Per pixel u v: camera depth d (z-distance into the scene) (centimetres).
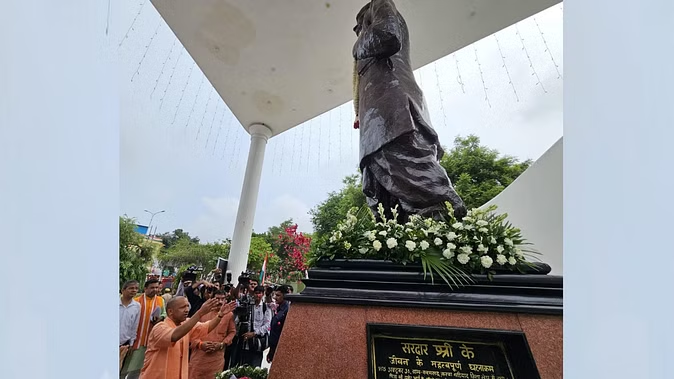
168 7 563
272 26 645
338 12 618
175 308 349
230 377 318
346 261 269
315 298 242
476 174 1452
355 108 406
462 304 228
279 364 217
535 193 544
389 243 260
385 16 338
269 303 671
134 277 880
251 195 876
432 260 250
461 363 210
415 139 323
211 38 641
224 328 462
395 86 338
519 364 205
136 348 456
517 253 261
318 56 707
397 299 237
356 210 327
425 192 306
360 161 348
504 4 589
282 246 1872
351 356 215
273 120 896
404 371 208
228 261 843
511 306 224
